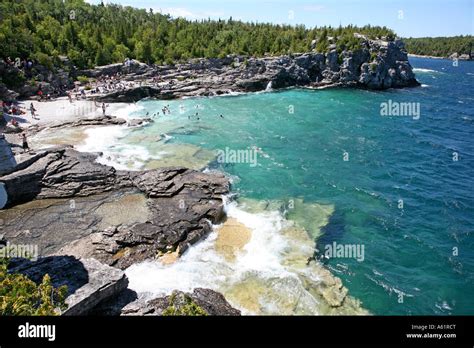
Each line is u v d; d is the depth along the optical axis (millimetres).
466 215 37750
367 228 34219
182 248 28625
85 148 47969
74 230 30562
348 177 45312
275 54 121312
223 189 37469
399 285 26875
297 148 54406
